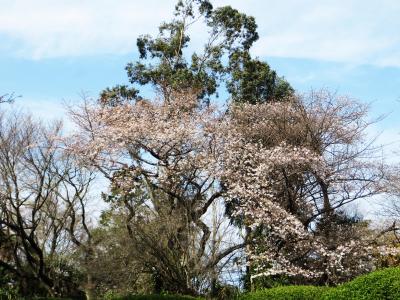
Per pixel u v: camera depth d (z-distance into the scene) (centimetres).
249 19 2864
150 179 1862
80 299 1803
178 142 1902
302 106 2111
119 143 1873
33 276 1736
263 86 2659
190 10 2906
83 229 1916
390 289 1167
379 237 1919
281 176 1950
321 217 1950
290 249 1845
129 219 1698
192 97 2227
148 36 2862
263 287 1753
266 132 2114
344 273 1805
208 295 1598
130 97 2675
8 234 1802
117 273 1658
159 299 1348
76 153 1869
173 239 1612
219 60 2834
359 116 2100
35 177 1802
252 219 1830
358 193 1939
